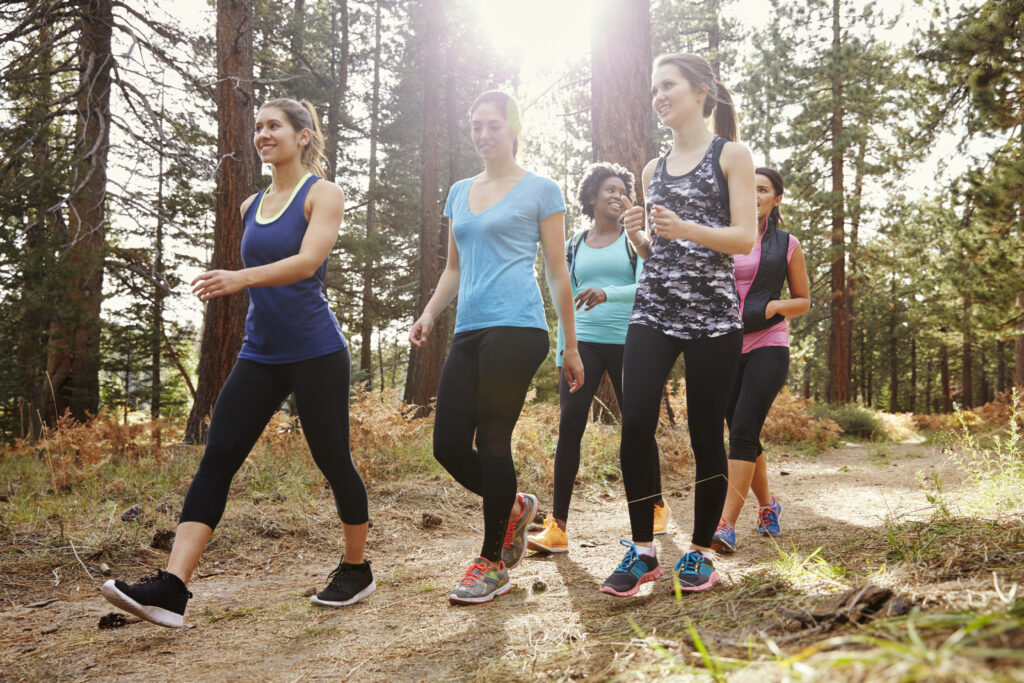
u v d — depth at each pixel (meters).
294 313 2.67
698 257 2.70
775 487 5.75
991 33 13.34
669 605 2.31
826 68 20.64
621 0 7.97
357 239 21.84
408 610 2.70
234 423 2.63
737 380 3.68
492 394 2.80
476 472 2.96
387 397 6.30
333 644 2.36
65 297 10.30
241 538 4.04
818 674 0.98
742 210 2.60
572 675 1.70
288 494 4.79
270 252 2.70
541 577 3.08
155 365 19.52
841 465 7.33
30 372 10.46
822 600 1.76
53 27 11.33
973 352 36.69
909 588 1.69
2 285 10.05
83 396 12.00
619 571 2.59
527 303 2.85
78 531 3.91
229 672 2.16
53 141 11.52
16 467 5.89
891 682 0.88
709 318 2.67
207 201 12.76
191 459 5.97
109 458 5.91
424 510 4.82
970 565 1.97
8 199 10.23
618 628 2.11
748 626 1.73
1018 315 14.82
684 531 4.06
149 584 2.32
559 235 2.97
